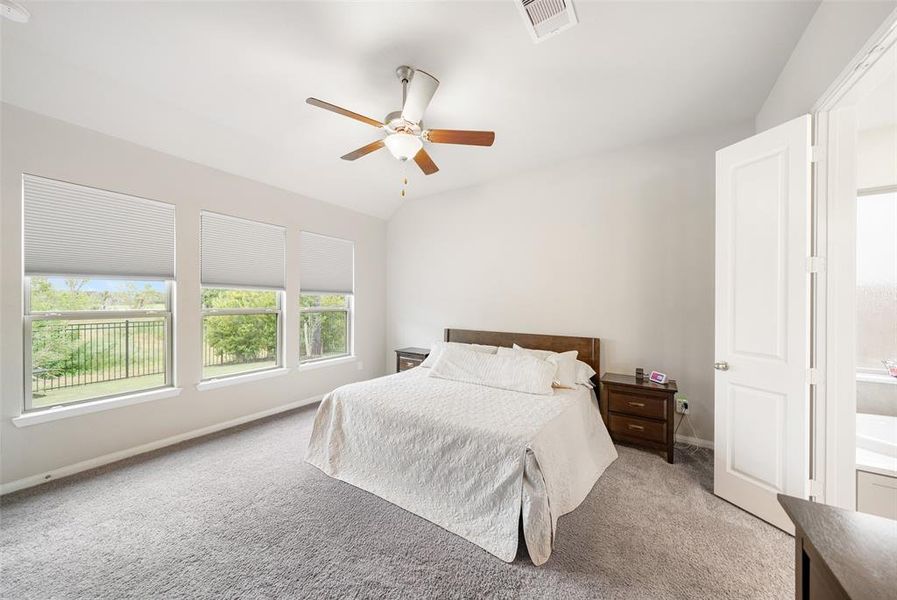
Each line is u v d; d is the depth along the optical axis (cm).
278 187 366
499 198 398
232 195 327
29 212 224
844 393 167
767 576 151
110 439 255
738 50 196
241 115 268
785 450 179
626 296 322
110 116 244
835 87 155
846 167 167
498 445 183
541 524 161
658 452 279
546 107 255
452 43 190
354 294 457
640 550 168
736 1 162
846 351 167
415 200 472
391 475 218
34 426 224
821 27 164
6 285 215
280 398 372
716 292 215
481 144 226
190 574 152
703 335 289
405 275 485
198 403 306
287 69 214
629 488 224
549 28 179
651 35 184
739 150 203
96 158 247
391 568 157
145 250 275
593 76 219
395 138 218
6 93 210
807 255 171
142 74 220
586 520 191
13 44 192
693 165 292
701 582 148
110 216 257
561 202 356
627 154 320
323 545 171
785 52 197
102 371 260
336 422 252
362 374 470
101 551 165
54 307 239
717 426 215
